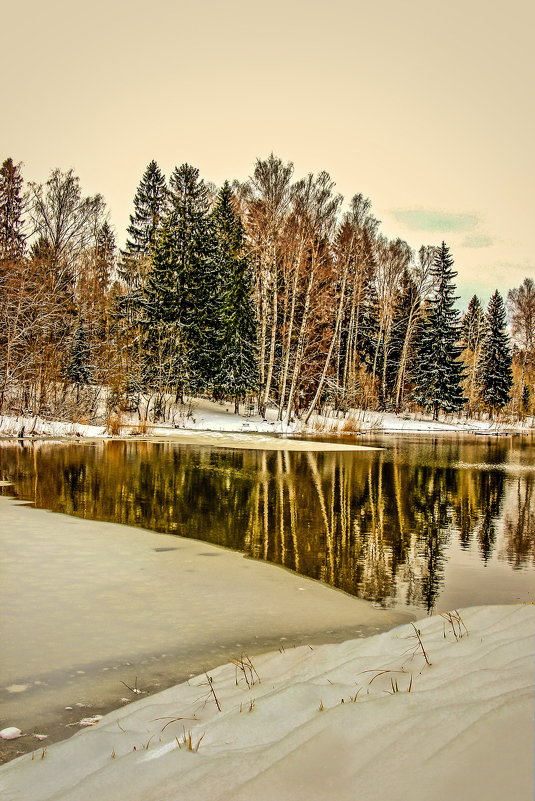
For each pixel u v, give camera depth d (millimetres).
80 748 3016
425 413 55531
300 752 2379
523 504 13156
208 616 5758
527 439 38344
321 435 34594
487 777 1929
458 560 8320
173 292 37656
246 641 5121
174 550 8398
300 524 10555
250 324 39125
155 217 49656
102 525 9867
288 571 7574
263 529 10086
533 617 4258
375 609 6145
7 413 31672
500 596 6684
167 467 18188
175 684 4203
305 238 34031
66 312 33281
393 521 11047
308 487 14961
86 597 6176
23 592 6254
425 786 1979
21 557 7668
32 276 30531
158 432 32500
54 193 35312
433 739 2291
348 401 45031
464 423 53031
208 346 38531
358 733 2543
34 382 30266
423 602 6426
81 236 36406
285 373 37031
